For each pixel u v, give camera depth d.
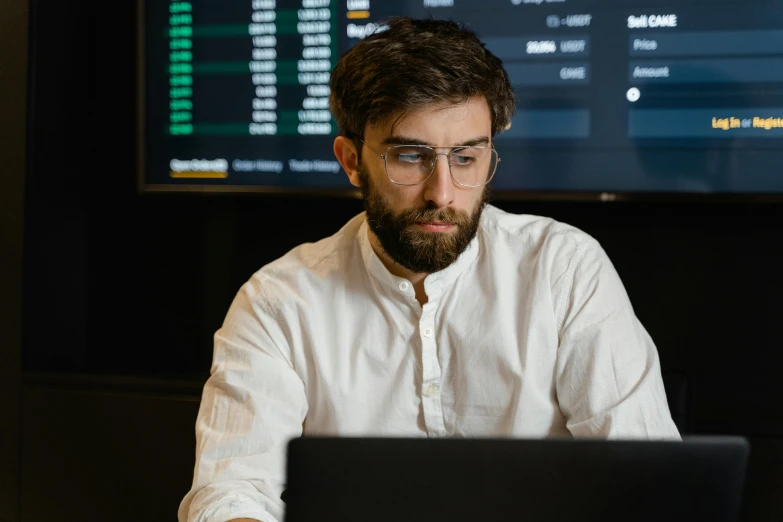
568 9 2.14
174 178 2.38
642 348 1.29
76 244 2.45
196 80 2.34
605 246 2.28
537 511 0.63
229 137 2.34
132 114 2.48
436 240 1.20
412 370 1.37
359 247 1.41
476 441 0.64
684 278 2.24
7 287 2.27
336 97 1.33
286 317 1.38
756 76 2.08
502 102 1.28
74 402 2.24
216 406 1.30
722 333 2.22
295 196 2.30
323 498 0.64
